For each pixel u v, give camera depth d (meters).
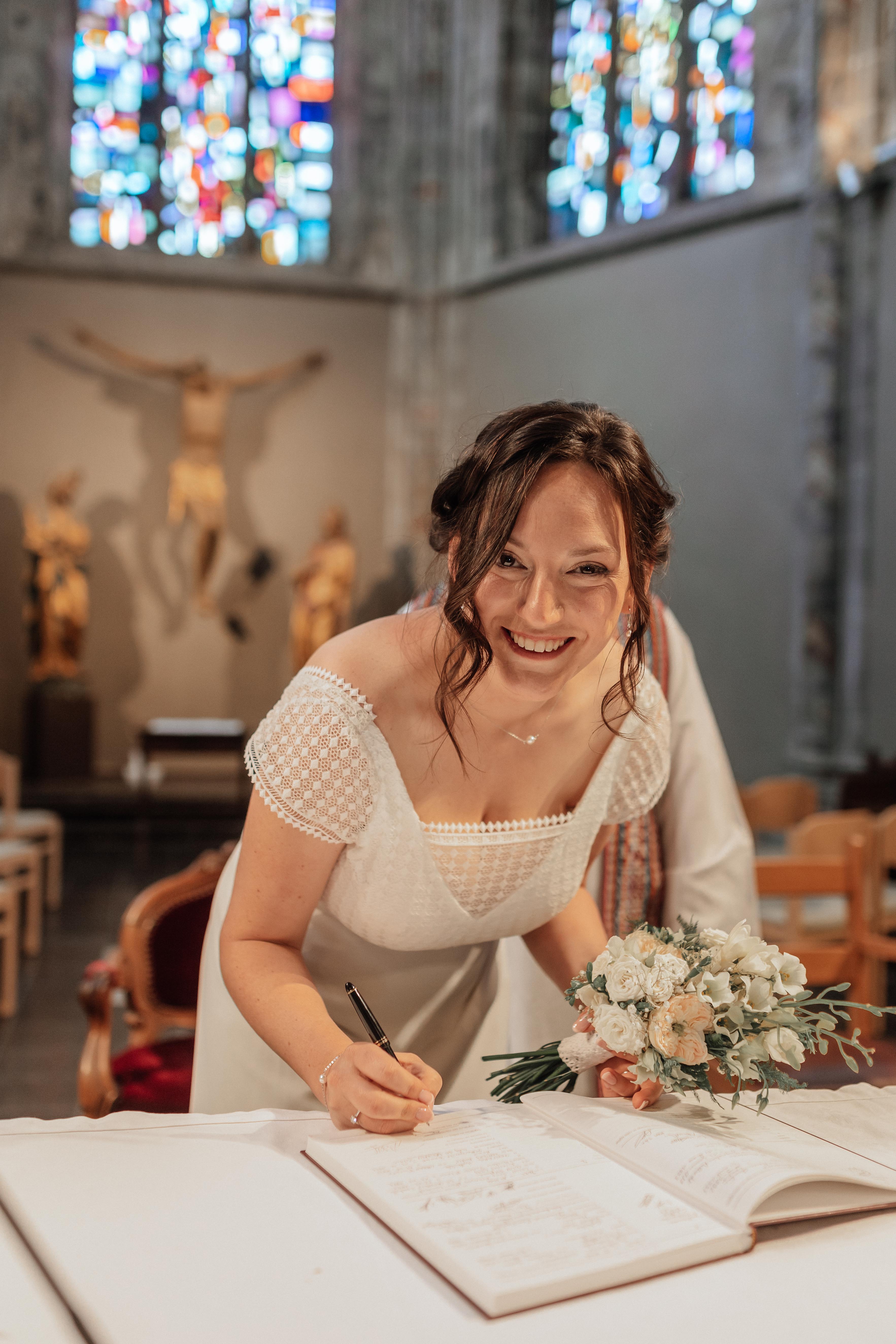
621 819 1.61
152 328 12.23
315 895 1.38
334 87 12.72
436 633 1.34
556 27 12.07
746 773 9.93
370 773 1.31
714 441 10.20
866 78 9.02
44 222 12.04
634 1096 1.22
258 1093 1.58
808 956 2.86
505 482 1.13
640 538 1.21
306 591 11.65
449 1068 1.64
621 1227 0.93
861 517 9.23
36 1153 1.10
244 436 12.33
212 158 12.59
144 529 12.10
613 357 10.98
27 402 11.91
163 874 8.39
